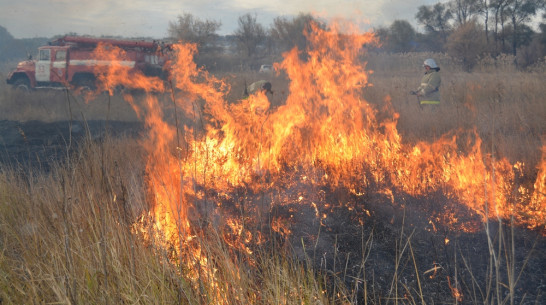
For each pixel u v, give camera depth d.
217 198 3.70
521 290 2.51
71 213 2.73
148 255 2.45
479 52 28.73
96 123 9.55
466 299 2.45
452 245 3.02
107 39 16.09
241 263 2.57
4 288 2.25
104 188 2.89
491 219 3.31
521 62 29.53
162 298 2.16
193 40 28.62
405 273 2.75
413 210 3.55
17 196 3.39
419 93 8.15
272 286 2.30
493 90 9.80
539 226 3.13
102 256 2.31
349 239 3.16
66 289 2.08
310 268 2.68
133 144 5.34
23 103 12.58
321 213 3.55
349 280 2.68
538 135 6.02
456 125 6.59
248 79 16.78
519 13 35.16
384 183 4.08
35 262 2.44
